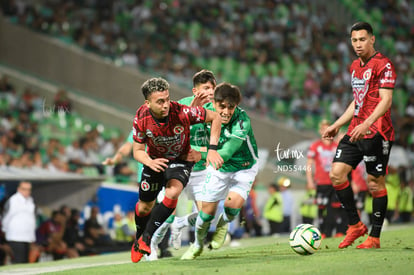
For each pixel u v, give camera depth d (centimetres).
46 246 3800
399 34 9794
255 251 2295
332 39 8906
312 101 7425
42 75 6719
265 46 8256
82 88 6694
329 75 7975
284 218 4659
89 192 4019
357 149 2033
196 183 2359
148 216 1930
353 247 2183
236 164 2106
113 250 4128
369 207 4578
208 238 2947
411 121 7231
